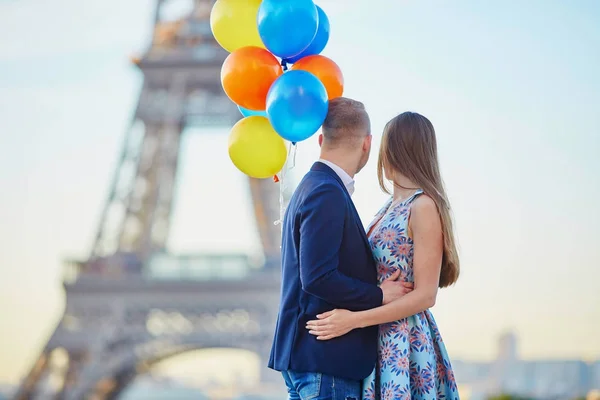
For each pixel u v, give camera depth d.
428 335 9.18
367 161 9.39
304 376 8.75
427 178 9.16
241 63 10.03
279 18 9.71
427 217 8.97
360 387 8.96
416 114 9.42
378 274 9.21
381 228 9.23
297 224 8.74
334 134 9.10
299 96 9.26
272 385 112.00
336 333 8.58
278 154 10.60
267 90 10.13
